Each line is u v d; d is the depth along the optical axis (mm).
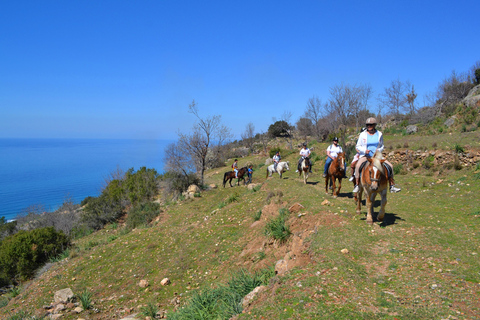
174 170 27719
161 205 24953
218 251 11930
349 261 6016
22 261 16156
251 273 8828
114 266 13094
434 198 11094
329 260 6113
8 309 11039
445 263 5586
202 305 6871
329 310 4352
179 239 14367
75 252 16391
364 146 8500
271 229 9914
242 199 17391
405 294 4691
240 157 54938
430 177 15070
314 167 25719
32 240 17266
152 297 9977
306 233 8227
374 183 7191
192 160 27578
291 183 17750
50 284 12500
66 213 30359
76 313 9547
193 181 27391
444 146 16750
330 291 4883
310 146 36469
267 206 12875
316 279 5305
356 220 8477
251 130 61469
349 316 4160
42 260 17422
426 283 4945
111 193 28984
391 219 8523
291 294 4957
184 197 24484
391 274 5438
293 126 62156
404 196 11914
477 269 5223
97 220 25891
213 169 44625
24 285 14562
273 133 63844
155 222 19828
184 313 7008
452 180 13453
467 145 15672
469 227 7523
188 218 17875
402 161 18500
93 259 14273
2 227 30328
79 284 11953
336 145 13188
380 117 42750
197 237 13930
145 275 11773
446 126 23672
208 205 20688
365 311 4277
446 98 30594
